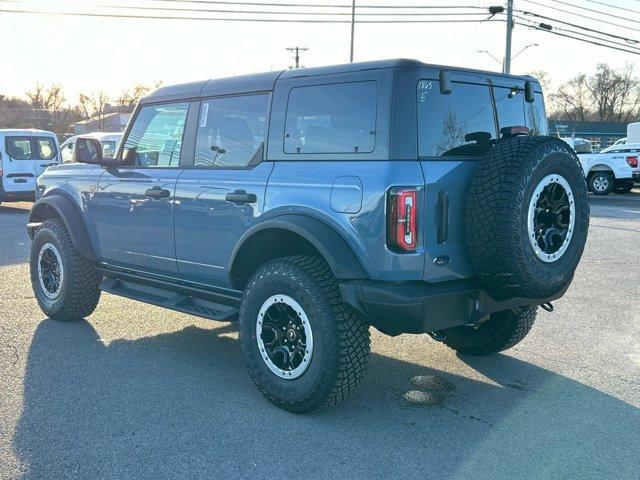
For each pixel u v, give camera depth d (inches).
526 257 147.6
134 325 244.7
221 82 192.1
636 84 3393.2
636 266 369.7
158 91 213.5
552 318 258.4
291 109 170.6
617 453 144.1
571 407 170.2
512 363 205.2
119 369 195.3
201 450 144.0
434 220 149.0
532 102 192.5
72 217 231.9
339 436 152.0
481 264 151.4
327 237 153.9
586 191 160.9
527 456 142.6
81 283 235.5
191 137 197.8
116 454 141.6
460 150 163.3
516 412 167.0
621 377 192.5
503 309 164.7
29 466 136.0
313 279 156.3
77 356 207.0
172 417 161.3
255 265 182.9
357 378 156.8
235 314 184.4
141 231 209.6
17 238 462.3
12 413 162.1
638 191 1003.3
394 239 145.5
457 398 176.4
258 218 171.0
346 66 160.6
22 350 212.1
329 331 153.6
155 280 211.8
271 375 166.6
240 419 160.7
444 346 222.7
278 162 171.5
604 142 2208.4
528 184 145.6
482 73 173.2
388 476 133.5
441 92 155.6
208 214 185.3
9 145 666.2
